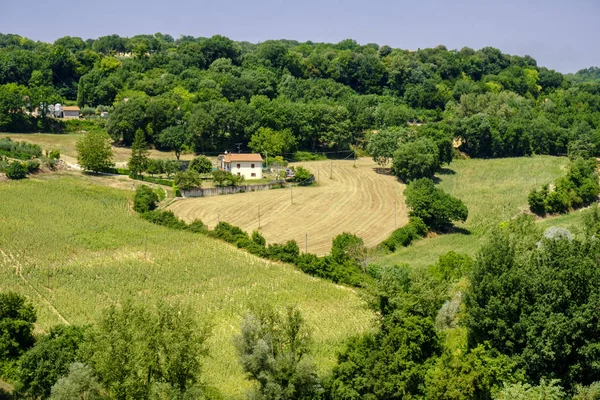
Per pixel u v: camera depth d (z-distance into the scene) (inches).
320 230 4411.9
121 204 4613.7
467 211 4638.3
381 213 4877.0
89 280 3097.9
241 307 2913.4
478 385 1819.6
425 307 2122.3
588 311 1904.5
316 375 1920.5
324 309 2955.2
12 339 2177.7
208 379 2182.6
